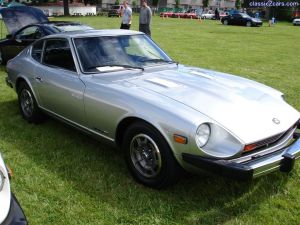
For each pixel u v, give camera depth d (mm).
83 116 4195
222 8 93562
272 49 16703
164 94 3623
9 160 4250
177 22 40188
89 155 4410
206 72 4688
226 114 3352
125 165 4102
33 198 3479
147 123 3455
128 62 4496
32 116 5309
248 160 3209
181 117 3227
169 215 3260
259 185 3768
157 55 4883
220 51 15258
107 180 3826
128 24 13969
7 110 6090
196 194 3576
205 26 34344
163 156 3389
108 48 4559
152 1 76625
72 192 3598
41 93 4922
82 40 4539
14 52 9281
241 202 3471
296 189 3746
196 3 87500
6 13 9672
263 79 9438
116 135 3836
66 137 4949
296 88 8352
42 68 4875
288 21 61344
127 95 3662
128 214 3266
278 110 3713
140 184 3734
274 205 3455
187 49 15508
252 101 3709
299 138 3576
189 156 3174
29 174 3924
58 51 4699
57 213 3266
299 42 20656
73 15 49844
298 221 3238
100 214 3260
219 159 3109
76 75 4297
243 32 27812
